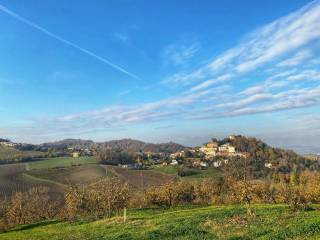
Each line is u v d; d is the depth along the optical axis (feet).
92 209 231.71
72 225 168.66
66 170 558.56
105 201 211.20
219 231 105.40
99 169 564.30
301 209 143.33
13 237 150.30
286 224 105.60
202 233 105.40
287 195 212.43
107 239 112.88
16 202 273.75
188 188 270.67
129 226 134.92
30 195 385.50
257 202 237.25
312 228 94.84
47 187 451.53
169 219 140.26
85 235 127.75
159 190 255.91
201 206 225.15
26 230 173.37
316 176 276.62
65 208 266.36
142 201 254.27
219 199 252.21
